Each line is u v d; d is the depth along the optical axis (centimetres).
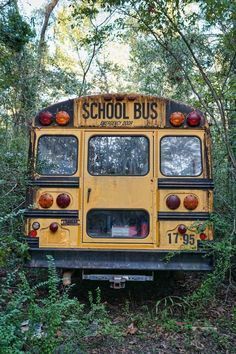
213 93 717
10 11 1112
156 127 629
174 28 727
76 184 620
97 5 1025
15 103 1340
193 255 605
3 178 730
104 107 633
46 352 408
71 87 1511
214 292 631
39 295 650
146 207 617
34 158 625
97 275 617
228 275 703
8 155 807
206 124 629
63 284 621
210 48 841
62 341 455
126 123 630
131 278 614
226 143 719
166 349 484
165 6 718
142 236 614
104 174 623
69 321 479
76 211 616
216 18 680
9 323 422
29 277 709
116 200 618
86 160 625
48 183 620
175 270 606
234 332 530
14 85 1295
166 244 610
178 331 529
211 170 620
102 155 627
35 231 612
